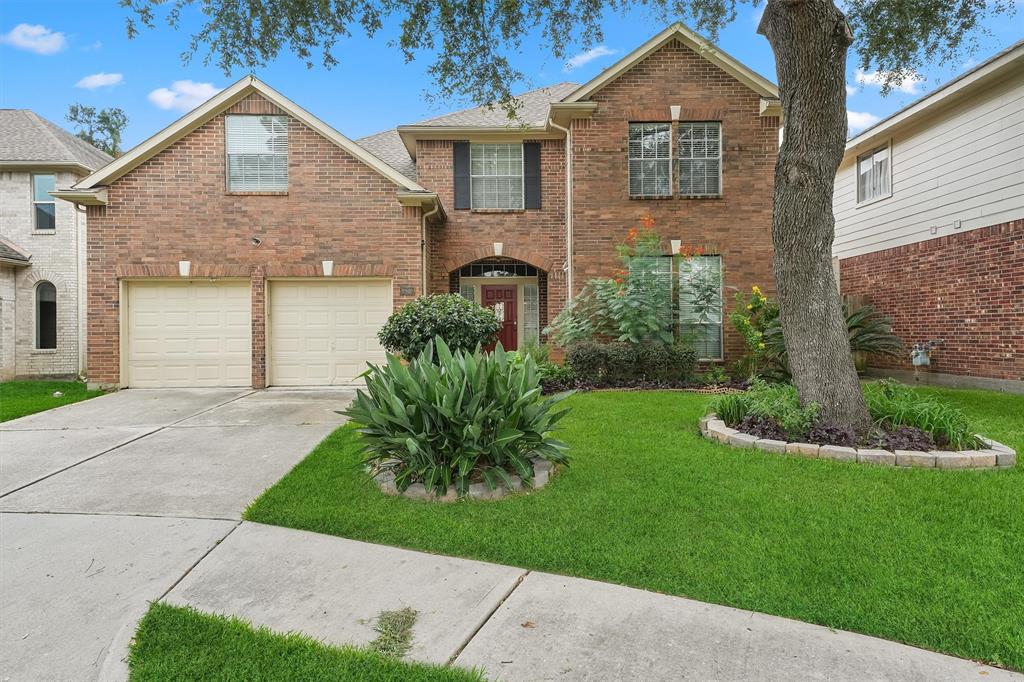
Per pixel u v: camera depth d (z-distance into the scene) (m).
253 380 10.55
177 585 2.88
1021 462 4.65
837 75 5.07
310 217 10.70
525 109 13.37
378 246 10.78
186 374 10.69
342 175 10.74
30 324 12.87
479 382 4.12
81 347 13.08
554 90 14.48
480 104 7.68
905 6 6.84
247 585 2.87
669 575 2.88
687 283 10.58
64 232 13.02
